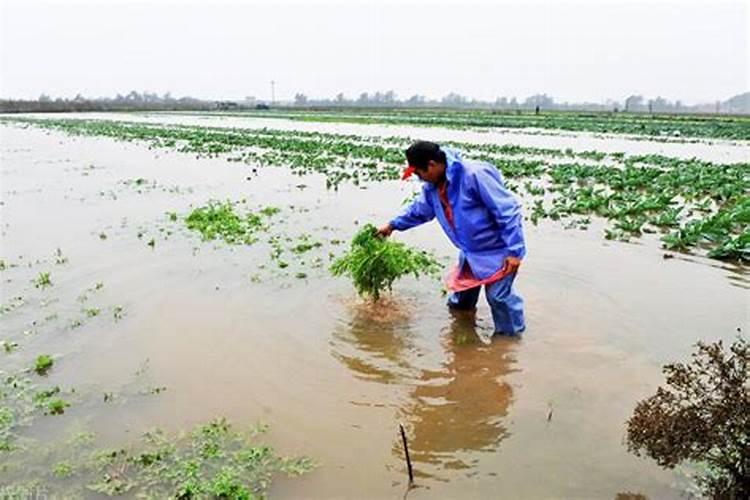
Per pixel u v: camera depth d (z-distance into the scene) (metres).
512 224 5.75
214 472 3.96
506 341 5.86
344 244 9.33
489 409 4.69
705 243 9.45
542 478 3.88
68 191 14.80
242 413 4.63
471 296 6.57
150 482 3.86
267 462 4.06
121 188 15.25
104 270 8.05
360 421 4.54
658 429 3.70
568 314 6.48
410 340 5.90
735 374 3.73
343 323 6.29
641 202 11.99
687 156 24.27
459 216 5.97
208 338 5.93
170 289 7.28
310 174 17.75
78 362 5.44
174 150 26.05
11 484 3.83
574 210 11.98
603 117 66.94
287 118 64.12
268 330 6.11
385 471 3.98
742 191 13.97
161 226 10.66
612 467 3.97
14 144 29.98
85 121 56.09
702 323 6.23
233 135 34.22
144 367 5.34
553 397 4.84
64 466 3.99
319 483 3.87
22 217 11.61
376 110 102.81
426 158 5.91
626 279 7.63
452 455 4.14
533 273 7.81
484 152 24.16
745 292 7.18
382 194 14.12
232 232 9.95
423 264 7.23
